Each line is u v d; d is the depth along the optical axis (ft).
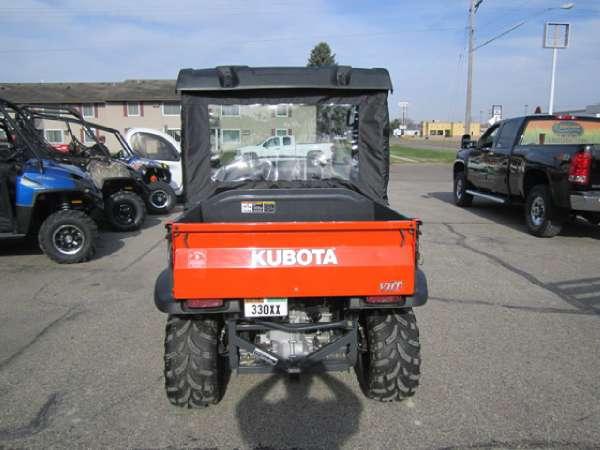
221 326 10.72
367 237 9.03
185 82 12.31
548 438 9.46
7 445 9.32
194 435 9.64
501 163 31.48
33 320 15.51
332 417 10.23
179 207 40.32
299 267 8.95
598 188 24.45
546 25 76.54
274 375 11.97
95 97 132.77
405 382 10.21
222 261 8.90
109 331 14.64
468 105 89.56
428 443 9.35
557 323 15.15
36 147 24.26
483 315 15.79
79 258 22.26
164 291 9.62
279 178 13.30
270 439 9.51
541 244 25.77
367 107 12.93
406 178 64.64
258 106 12.80
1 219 21.70
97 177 29.14
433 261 22.27
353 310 9.80
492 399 10.85
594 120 30.55
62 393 11.17
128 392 11.21
